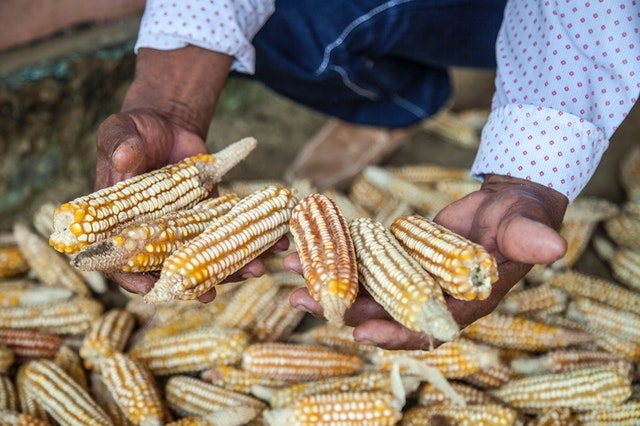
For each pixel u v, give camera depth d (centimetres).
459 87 145
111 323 87
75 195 115
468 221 59
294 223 60
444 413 77
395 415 73
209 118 71
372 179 114
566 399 78
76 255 52
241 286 95
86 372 87
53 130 111
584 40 58
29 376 80
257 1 73
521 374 85
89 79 112
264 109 137
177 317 90
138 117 63
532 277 98
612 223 110
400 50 93
